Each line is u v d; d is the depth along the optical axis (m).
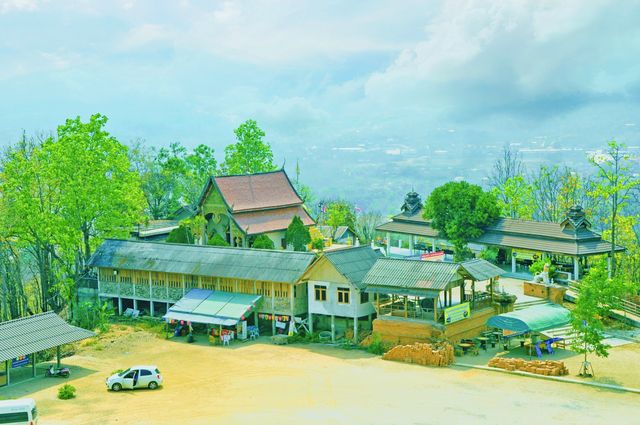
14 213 85.00
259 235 101.25
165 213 141.50
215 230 104.44
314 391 51.88
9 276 91.25
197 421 45.03
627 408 47.00
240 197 103.62
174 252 80.19
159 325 76.00
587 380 53.91
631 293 73.12
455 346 62.72
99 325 76.06
